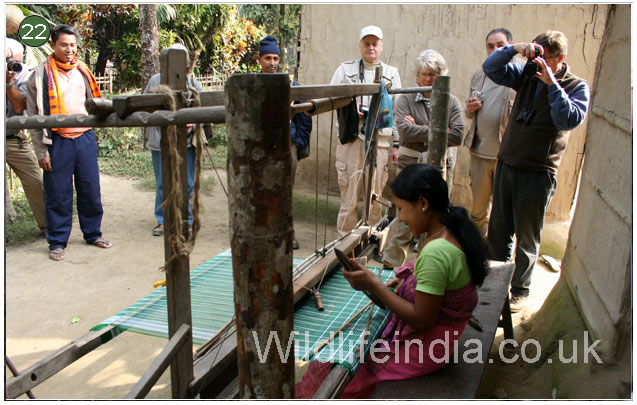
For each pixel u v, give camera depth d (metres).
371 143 3.52
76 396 2.55
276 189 1.20
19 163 4.51
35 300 3.54
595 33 4.61
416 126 3.93
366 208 3.60
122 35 11.17
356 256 3.35
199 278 2.83
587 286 2.71
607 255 2.47
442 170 3.25
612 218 2.48
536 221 3.27
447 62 5.19
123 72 11.17
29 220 5.13
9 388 1.65
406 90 3.46
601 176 2.80
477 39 5.04
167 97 1.48
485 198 4.12
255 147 1.16
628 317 2.05
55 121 1.57
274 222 1.22
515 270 3.45
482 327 2.36
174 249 1.65
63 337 3.07
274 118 1.15
